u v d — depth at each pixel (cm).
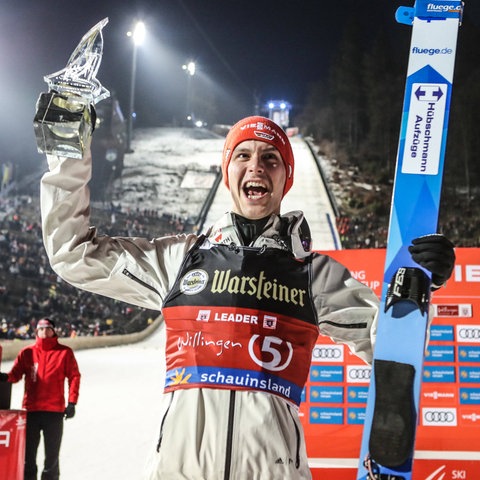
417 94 199
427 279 180
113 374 1309
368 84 5309
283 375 175
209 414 169
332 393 391
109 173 4359
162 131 5781
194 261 191
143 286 195
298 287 186
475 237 4172
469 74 4731
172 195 4372
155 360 1734
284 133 214
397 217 189
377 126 5094
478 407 378
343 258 402
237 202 201
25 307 2605
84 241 194
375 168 4822
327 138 5428
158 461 170
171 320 184
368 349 191
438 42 203
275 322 178
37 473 489
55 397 484
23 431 315
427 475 372
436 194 188
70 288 2853
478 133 4581
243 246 191
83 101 185
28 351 489
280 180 203
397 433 170
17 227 3306
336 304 189
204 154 5134
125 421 746
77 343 2134
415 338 176
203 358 175
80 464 550
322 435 386
